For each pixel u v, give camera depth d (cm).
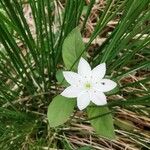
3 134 7
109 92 6
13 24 6
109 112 6
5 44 6
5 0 5
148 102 6
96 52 7
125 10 6
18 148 7
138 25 6
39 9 6
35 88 7
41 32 6
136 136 7
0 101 7
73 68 6
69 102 6
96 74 6
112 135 6
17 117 7
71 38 6
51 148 7
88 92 6
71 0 6
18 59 6
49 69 7
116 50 6
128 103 6
